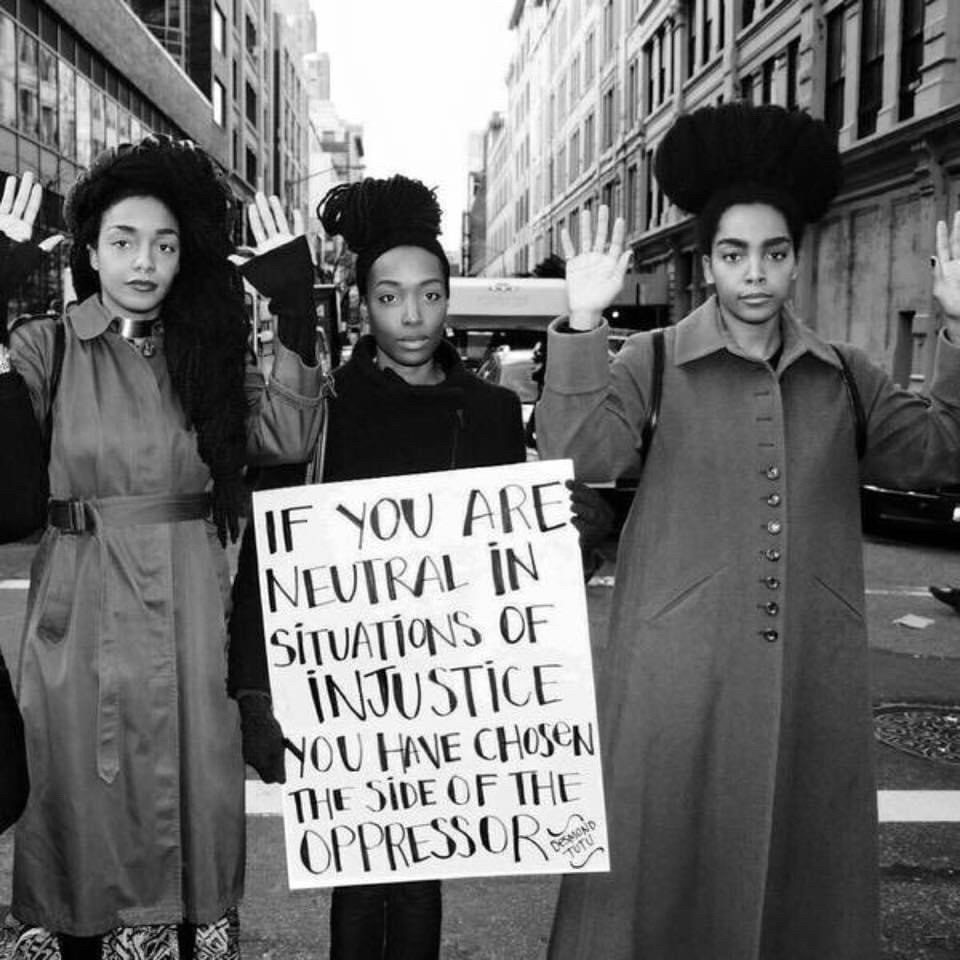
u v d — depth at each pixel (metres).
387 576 2.35
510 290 18.55
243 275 2.32
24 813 2.33
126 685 2.30
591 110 44.66
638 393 2.22
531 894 3.31
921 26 16.17
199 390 2.32
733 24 24.75
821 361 2.22
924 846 3.62
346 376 2.49
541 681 2.33
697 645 2.19
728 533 2.18
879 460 2.32
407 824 2.35
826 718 2.22
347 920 2.44
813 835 2.24
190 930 2.47
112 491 2.32
